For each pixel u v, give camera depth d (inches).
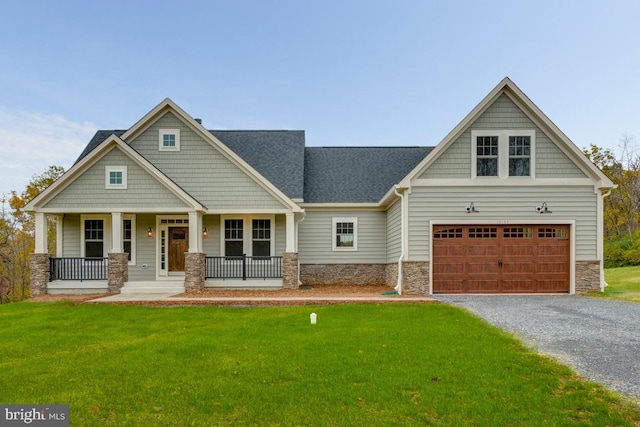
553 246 549.6
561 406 176.4
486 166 557.3
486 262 549.3
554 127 543.8
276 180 689.0
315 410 173.2
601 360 240.2
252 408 175.6
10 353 264.8
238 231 646.5
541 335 303.1
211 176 624.1
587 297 511.8
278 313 404.8
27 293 1350.9
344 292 578.6
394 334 302.8
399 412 170.7
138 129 629.9
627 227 1307.8
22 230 1344.7
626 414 169.9
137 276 633.0
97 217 628.4
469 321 353.1
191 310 428.1
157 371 222.8
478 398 183.5
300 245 707.4
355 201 706.8
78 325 354.0
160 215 638.5
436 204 553.0
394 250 628.4
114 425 162.2
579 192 549.6
